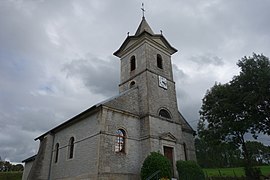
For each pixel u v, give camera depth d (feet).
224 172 104.06
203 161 161.68
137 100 65.72
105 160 49.80
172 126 65.67
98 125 53.67
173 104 70.90
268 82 69.26
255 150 172.45
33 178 64.23
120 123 57.11
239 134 82.17
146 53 71.87
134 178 53.42
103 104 55.01
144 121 60.80
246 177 75.00
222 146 87.04
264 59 76.07
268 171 98.37
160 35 77.97
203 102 89.04
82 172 52.85
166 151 60.34
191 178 52.75
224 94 79.61
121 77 79.05
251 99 69.10
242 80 75.61
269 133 72.64
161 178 44.45
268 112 71.36
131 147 56.59
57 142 70.28
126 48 80.64
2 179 117.80
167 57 79.87
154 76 69.72
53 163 67.62
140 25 85.35
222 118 79.41
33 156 85.97
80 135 59.62
